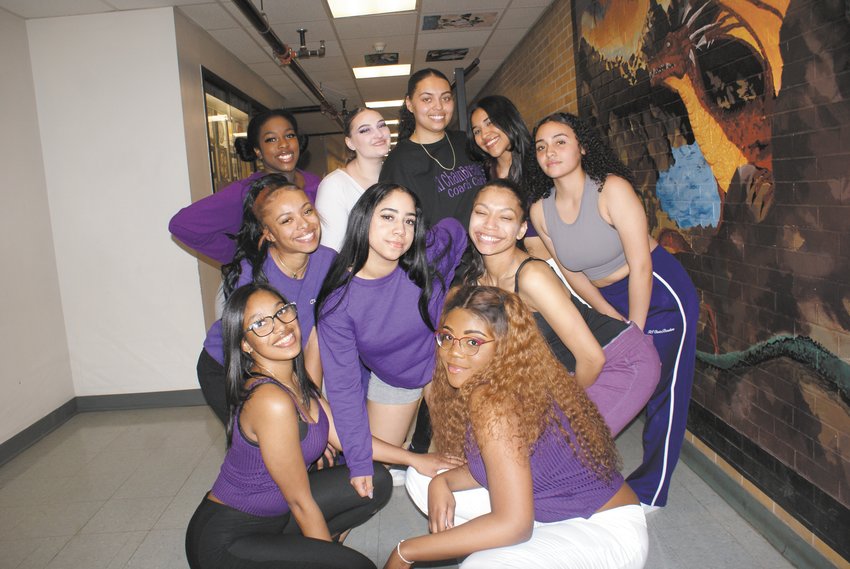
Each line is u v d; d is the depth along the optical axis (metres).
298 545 1.68
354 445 1.94
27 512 2.90
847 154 1.82
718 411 2.72
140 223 4.30
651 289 2.30
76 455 3.60
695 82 2.70
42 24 4.11
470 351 1.44
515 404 1.37
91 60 4.18
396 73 7.62
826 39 1.87
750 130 2.31
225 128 5.74
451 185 2.62
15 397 3.69
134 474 3.28
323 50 5.52
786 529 2.21
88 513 2.86
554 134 2.16
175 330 4.40
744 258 2.42
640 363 2.00
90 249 4.30
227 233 2.94
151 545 2.54
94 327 4.36
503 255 1.89
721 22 2.46
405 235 1.83
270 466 1.62
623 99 3.53
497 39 6.09
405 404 2.48
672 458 2.50
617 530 1.44
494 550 1.43
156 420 4.16
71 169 4.22
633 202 2.18
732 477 2.61
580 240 2.32
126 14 4.18
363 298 1.95
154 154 4.27
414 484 2.04
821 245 1.96
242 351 1.68
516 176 2.56
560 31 4.74
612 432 1.96
